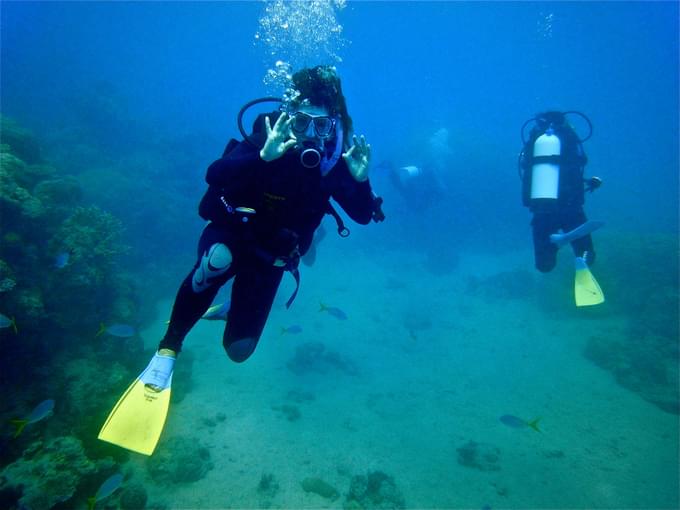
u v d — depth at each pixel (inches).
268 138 77.5
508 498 234.2
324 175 88.1
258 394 333.4
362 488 227.8
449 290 658.2
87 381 256.2
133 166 799.1
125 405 77.7
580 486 244.5
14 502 180.4
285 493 228.2
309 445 272.7
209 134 1023.0
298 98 88.4
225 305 109.9
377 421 310.3
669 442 284.4
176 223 659.4
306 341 460.8
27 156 406.9
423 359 428.8
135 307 386.6
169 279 583.2
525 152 275.6
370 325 518.0
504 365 408.8
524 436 295.6
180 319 85.4
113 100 1095.6
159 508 209.8
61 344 287.4
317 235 382.0
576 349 436.8
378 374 394.6
